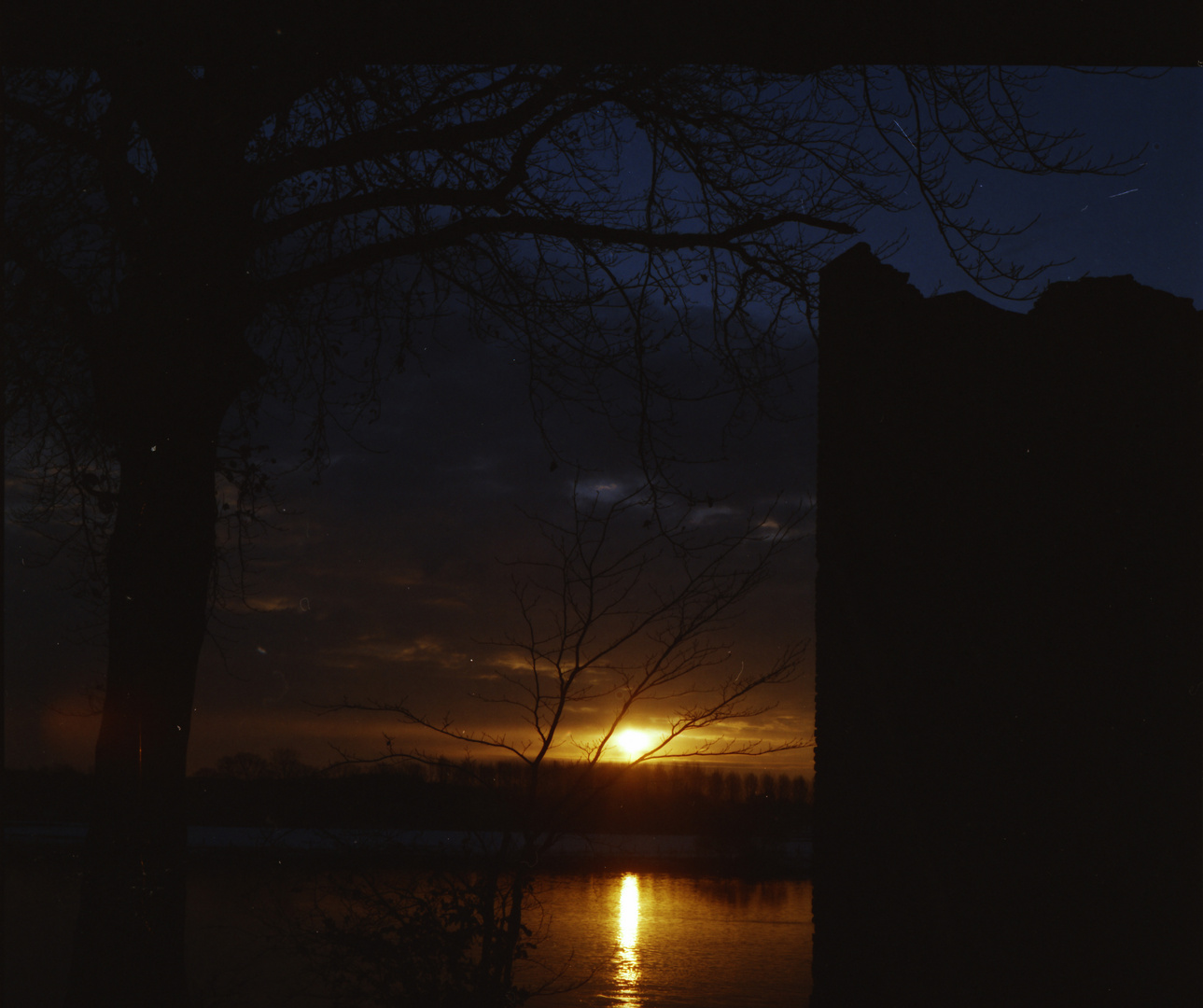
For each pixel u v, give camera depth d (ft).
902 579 12.52
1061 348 12.59
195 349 14.48
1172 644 11.87
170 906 13.83
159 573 14.24
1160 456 12.26
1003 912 11.56
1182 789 11.53
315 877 11.58
